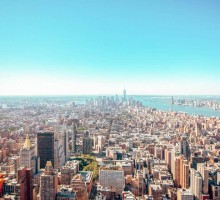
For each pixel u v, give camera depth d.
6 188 179.75
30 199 189.25
